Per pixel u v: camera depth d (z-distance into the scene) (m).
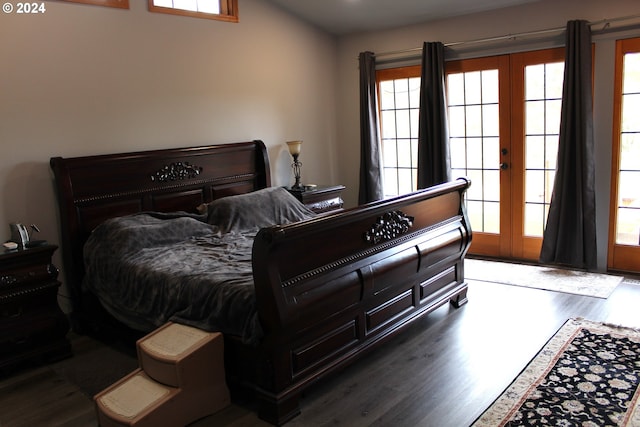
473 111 5.30
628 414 2.52
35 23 3.72
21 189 3.74
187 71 4.67
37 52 3.74
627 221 4.61
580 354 3.14
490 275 4.76
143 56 4.35
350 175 6.36
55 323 3.51
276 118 5.52
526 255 5.21
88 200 3.93
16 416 2.87
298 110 5.77
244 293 2.71
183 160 4.54
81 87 3.99
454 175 5.55
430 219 3.67
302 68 5.76
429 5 4.98
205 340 2.69
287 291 2.56
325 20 5.62
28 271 3.39
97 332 3.90
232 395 2.96
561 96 4.73
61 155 3.91
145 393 2.62
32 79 3.73
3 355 3.31
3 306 3.31
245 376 2.76
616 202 4.59
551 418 2.52
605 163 4.57
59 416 2.84
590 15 4.46
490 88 5.15
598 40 4.45
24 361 3.39
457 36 5.25
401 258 3.32
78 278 3.88
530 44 4.82
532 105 4.94
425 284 3.65
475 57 5.18
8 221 3.70
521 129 5.03
